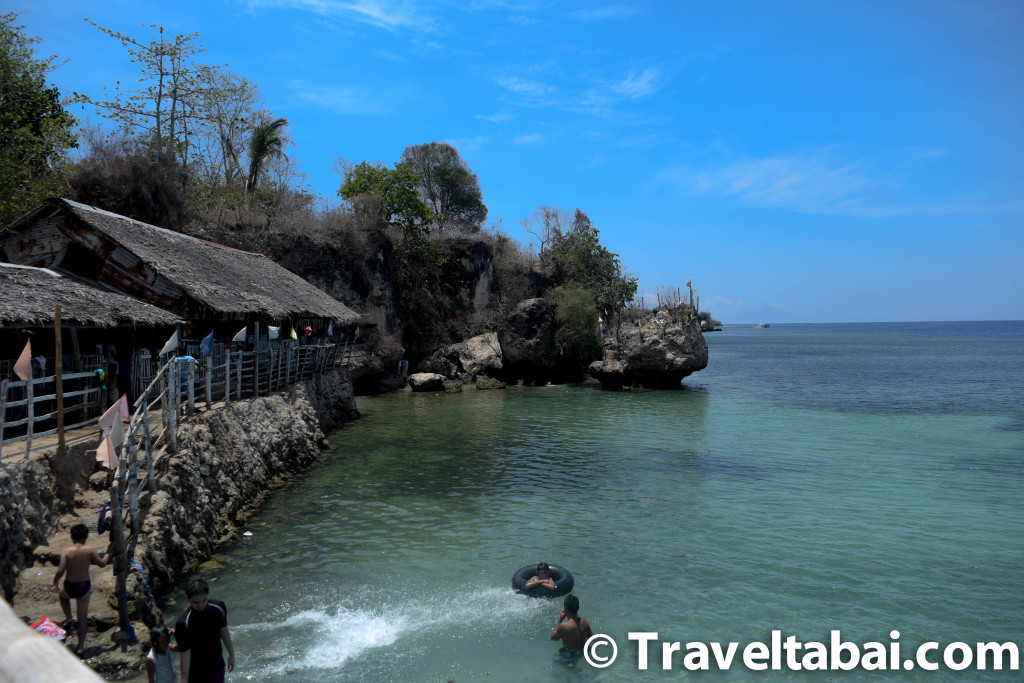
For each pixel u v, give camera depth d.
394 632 10.42
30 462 10.75
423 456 23.00
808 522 15.60
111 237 19.12
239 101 43.44
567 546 14.09
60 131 30.47
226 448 16.53
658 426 29.55
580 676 9.23
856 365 74.88
